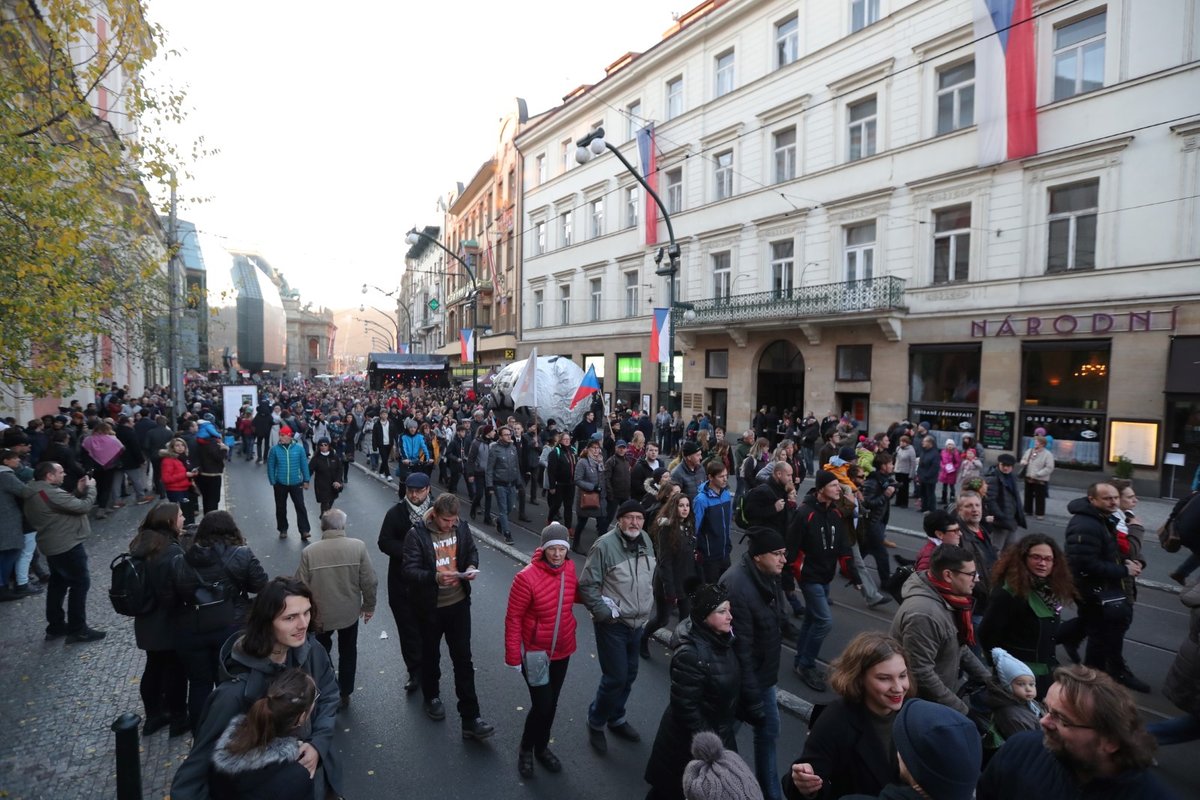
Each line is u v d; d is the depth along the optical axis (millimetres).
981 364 17484
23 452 7914
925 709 2133
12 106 6621
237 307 89375
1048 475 12500
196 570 4387
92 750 4590
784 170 22766
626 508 4785
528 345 37906
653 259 28172
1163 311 14375
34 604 7457
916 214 18734
